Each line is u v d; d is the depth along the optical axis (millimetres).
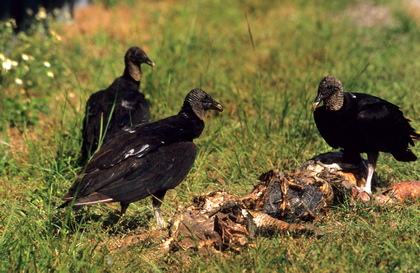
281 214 7926
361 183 9008
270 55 17828
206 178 10203
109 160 7746
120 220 8359
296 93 13945
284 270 6680
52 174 9867
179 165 8086
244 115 11789
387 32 21125
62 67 16219
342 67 16266
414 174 9664
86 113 10641
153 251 7469
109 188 7613
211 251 7297
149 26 21359
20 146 11688
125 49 18688
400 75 15461
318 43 19359
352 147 9016
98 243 7680
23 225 8055
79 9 24188
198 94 8766
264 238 7453
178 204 9203
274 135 11375
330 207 8391
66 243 7504
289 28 21688
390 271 6547
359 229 7773
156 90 13703
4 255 7211
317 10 24844
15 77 14266
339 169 9016
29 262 6922
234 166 10383
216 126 11977
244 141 11164
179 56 17016
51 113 13531
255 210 7926
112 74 15703
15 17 18344
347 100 8820
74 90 15383
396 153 9078
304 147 10641
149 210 8992
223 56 18000
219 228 7445
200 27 21359
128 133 8195
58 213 8594
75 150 11094
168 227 7789
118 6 24594
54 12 21062
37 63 15227
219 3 25125
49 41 16094
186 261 7145
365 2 25625
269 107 13297
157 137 8141
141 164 7812
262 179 8500
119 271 6941
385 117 8797
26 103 13336
